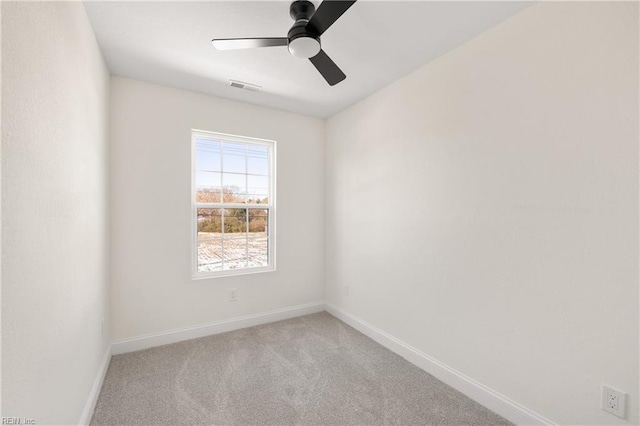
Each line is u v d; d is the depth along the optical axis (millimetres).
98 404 1811
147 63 2248
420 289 2299
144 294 2568
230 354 2475
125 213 2477
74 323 1392
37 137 999
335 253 3395
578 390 1433
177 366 2270
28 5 927
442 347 2115
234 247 3107
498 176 1765
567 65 1461
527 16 1618
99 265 1964
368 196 2871
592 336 1387
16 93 854
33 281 969
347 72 2391
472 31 1842
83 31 1566
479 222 1872
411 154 2383
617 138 1305
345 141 3213
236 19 1733
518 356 1671
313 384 2055
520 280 1661
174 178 2691
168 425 1652
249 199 3197
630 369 1275
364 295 2932
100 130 2008
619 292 1305
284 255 3326
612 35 1313
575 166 1439
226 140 3055
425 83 2256
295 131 3375
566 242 1474
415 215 2342
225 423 1677
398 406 1831
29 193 939
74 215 1396
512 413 1685
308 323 3186
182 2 1584
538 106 1576
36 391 989
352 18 1718
